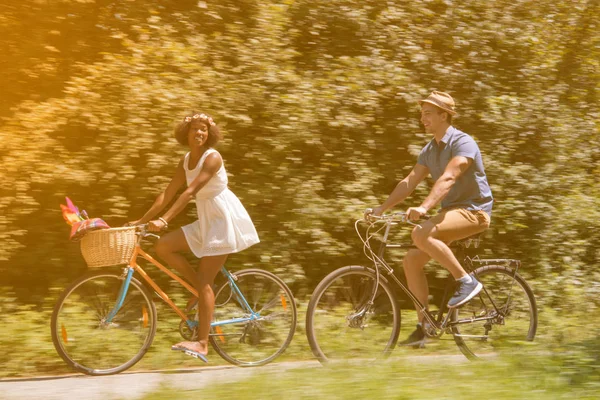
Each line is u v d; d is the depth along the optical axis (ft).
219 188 29.22
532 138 44.16
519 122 42.91
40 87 37.40
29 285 36.11
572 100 47.34
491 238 42.88
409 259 30.55
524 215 41.93
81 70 37.11
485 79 43.16
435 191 28.86
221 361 32.01
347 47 41.57
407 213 28.63
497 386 22.25
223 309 30.60
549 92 45.55
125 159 34.60
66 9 37.70
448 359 28.50
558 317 39.14
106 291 29.43
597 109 48.06
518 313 32.07
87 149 34.78
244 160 37.73
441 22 42.98
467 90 42.73
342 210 38.24
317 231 37.65
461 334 31.09
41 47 37.06
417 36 42.45
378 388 21.84
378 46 41.73
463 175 29.99
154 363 31.19
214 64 37.63
